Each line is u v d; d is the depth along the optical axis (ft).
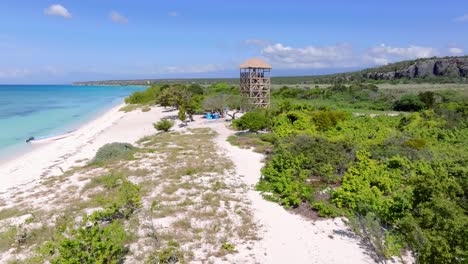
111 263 25.86
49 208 41.32
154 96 222.69
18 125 130.62
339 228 35.29
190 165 59.11
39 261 26.91
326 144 58.90
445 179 27.73
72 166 66.03
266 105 142.41
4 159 75.61
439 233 20.90
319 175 49.29
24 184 55.06
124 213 37.37
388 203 34.32
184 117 114.52
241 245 31.83
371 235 30.50
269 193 45.73
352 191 40.01
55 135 107.14
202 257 29.48
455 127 80.69
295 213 39.40
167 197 43.50
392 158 50.26
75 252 25.14
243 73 147.13
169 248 29.37
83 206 41.04
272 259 29.58
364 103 170.30
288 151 54.65
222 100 133.08
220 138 87.92
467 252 19.10
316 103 167.12
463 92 181.78
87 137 100.53
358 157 51.98
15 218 38.58
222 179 51.67
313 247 31.60
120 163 61.77
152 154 68.23
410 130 79.82
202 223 36.14
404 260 28.32
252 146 75.46
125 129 113.09
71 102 259.39
